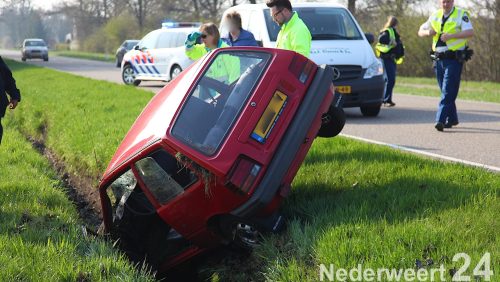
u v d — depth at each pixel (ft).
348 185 20.33
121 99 48.39
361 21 113.39
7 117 46.32
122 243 19.35
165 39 66.18
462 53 31.37
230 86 17.90
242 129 16.34
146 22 222.69
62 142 33.71
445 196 17.44
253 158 16.02
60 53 248.11
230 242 17.54
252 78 17.79
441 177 19.57
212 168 15.51
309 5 42.60
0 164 27.96
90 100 49.11
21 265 15.25
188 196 16.10
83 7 287.07
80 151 30.50
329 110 21.13
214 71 18.38
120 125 35.19
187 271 19.47
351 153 24.07
